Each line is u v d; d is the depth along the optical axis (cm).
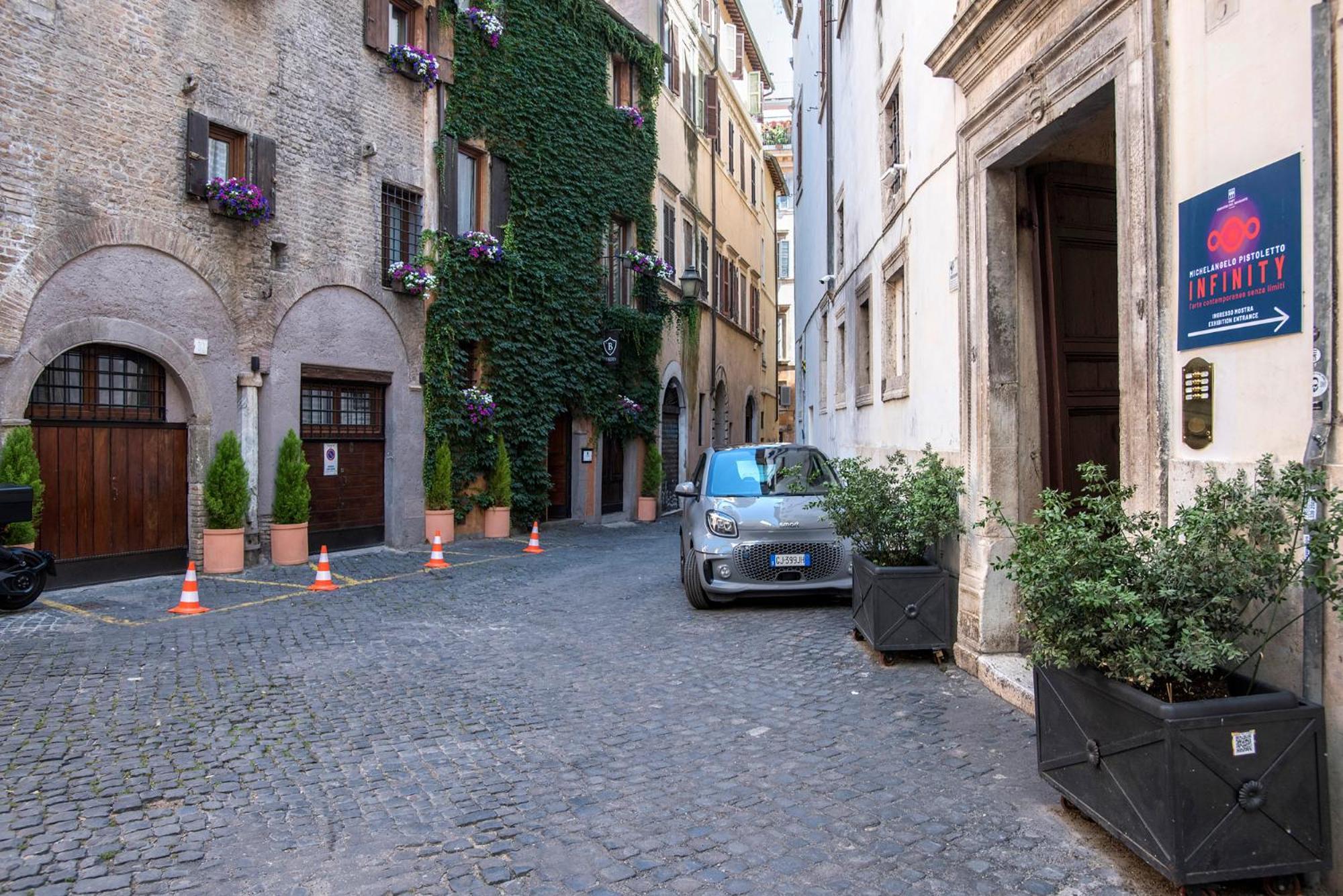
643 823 419
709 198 3034
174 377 1173
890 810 428
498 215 1775
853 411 1377
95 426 1098
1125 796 356
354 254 1442
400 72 1525
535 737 546
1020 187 666
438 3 1617
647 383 2344
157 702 612
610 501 2277
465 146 1705
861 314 1330
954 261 739
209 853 388
